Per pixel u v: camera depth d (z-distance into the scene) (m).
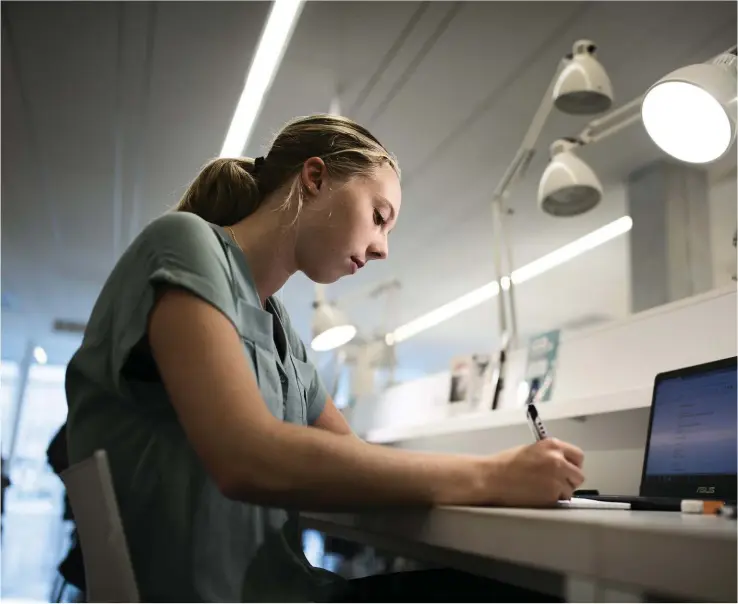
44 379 12.80
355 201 0.99
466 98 3.74
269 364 0.85
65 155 4.47
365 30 3.17
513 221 5.38
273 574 0.80
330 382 6.60
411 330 8.97
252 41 3.24
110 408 0.80
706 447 1.17
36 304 8.21
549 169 2.62
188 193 1.06
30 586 3.90
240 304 0.83
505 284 2.96
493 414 2.05
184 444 0.78
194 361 0.69
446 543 0.66
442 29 3.16
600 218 5.32
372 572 1.33
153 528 0.75
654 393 1.38
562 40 3.24
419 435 2.54
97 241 6.06
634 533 0.46
